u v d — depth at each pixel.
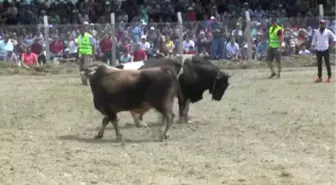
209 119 18.84
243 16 42.66
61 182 12.05
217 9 45.91
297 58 38.09
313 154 14.17
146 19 42.47
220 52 37.78
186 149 14.83
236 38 38.03
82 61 28.23
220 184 11.92
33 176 12.43
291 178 12.27
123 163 13.47
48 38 36.09
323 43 27.19
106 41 35.91
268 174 12.58
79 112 20.36
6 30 35.88
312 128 17.02
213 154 14.29
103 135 16.53
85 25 30.23
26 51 35.53
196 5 44.44
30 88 26.94
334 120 18.11
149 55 35.94
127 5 43.78
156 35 36.59
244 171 12.82
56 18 40.38
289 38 38.59
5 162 13.43
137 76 15.63
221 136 16.27
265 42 37.97
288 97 23.06
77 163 13.45
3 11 41.47
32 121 18.81
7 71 33.75
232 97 23.39
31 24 39.06
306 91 24.62
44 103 22.30
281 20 39.44
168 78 15.67
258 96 23.53
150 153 14.41
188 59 18.00
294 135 16.19
